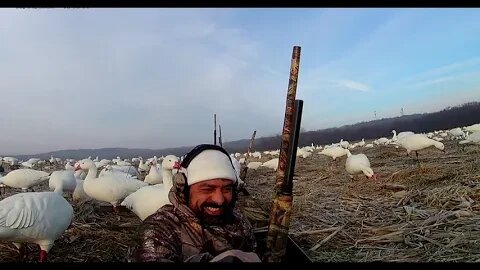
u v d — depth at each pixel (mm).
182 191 1096
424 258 2025
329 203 3482
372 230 2551
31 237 1859
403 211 2924
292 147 1062
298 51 1111
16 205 1824
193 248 1071
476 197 3018
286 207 1059
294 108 1067
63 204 1992
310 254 2205
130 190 3209
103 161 11812
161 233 1044
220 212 1096
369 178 4523
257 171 7488
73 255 2143
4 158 11930
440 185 3607
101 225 2719
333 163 7398
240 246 1150
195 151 1117
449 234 2273
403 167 5301
